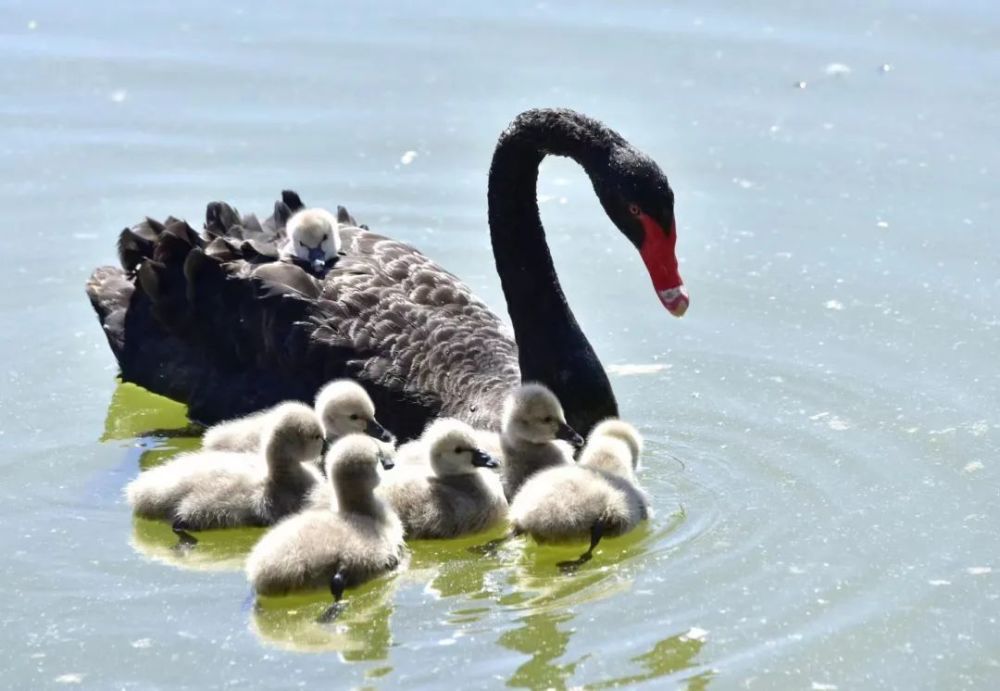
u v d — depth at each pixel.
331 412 12.27
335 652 10.24
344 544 10.84
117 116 18.73
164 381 13.79
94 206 17.25
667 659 10.16
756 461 12.84
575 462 12.42
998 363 14.20
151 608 10.79
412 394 12.81
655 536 11.79
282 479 11.78
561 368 13.20
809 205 17.17
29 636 10.45
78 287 15.85
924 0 20.86
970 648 10.31
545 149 13.37
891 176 17.55
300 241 13.73
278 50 19.95
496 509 11.96
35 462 12.95
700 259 16.38
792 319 15.20
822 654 10.23
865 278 15.82
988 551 11.48
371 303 13.30
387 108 18.89
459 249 16.80
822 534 11.73
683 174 17.73
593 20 20.67
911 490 12.33
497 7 20.91
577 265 16.53
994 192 17.12
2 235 16.66
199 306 13.65
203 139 18.44
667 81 19.33
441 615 10.71
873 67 19.48
